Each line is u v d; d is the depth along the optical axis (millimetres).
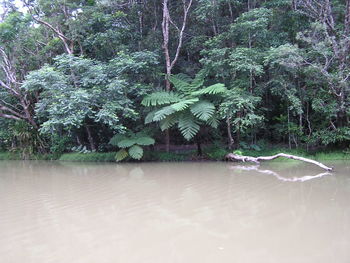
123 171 8727
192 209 4793
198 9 10781
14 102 13742
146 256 3189
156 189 6215
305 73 9688
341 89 9461
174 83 10469
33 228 4121
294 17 10906
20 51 12008
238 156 9883
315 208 4691
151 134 11297
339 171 7898
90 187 6609
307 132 11086
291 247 3322
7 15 12031
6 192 6336
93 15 11477
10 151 13930
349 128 9664
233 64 9336
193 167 9031
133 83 10641
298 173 7727
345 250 3217
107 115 9297
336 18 11484
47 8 12273
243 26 9727
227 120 9609
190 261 3049
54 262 3107
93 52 12594
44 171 9242
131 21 12414
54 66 11594
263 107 10836
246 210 4668
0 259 3213
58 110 9367
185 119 9680
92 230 3988
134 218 4426
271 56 9250
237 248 3332
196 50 11852
